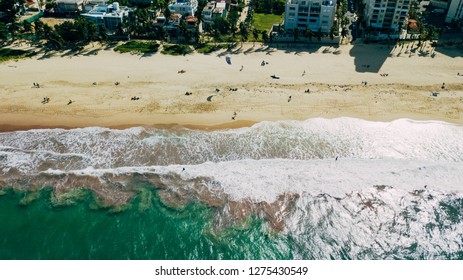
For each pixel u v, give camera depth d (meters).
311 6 146.88
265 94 116.75
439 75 125.94
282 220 80.25
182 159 94.94
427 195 85.50
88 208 83.00
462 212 81.81
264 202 83.81
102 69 129.12
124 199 84.69
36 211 82.56
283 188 87.06
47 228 79.38
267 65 131.25
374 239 76.62
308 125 105.31
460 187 87.25
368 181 88.75
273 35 146.12
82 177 89.56
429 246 75.31
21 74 125.94
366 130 103.62
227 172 91.06
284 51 140.25
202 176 90.00
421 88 119.62
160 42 146.12
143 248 75.62
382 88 119.44
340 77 124.81
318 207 82.88
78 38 142.50
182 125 105.81
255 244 75.94
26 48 141.38
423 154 96.38
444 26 160.00
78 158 95.19
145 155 96.00
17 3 164.62
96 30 142.88
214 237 77.31
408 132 102.94
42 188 87.31
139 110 110.94
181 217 81.06
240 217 80.88
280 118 107.88
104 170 91.44
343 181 88.75
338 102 113.56
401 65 131.50
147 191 86.38
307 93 117.06
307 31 141.38
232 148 98.19
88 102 113.94
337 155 96.19
